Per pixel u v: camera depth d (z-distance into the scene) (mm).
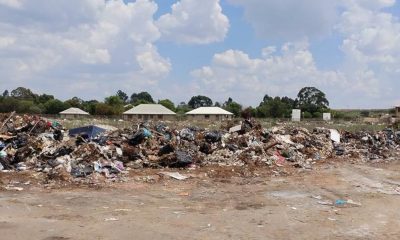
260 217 11156
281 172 19531
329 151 27500
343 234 9719
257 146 23328
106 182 15625
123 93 164500
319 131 32625
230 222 10555
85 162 17297
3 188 14023
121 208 11867
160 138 22500
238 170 19234
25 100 102750
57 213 11047
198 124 50375
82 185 14953
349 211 12133
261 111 102438
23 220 10141
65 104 107875
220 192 14750
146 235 9195
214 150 22766
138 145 21250
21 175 15906
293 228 10125
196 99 159375
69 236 8922
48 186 14609
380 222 10906
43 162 17781
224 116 104688
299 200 13602
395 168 22375
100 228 9633
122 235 9133
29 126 23062
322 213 11797
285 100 131875
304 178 18203
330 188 15906
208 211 11789
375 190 15695
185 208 12109
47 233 9086
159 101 126125
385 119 78312
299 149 25844
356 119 87062
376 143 32656
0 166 17078
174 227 9938
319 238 9352
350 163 24094
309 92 130625
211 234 9438
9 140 20391
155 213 11344
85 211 11367
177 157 19484
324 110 116312
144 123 25859
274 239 9180
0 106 91562
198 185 15961
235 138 24719
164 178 16922
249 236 9359
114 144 20453
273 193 14742
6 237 8688
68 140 20172
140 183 15852
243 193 14648
